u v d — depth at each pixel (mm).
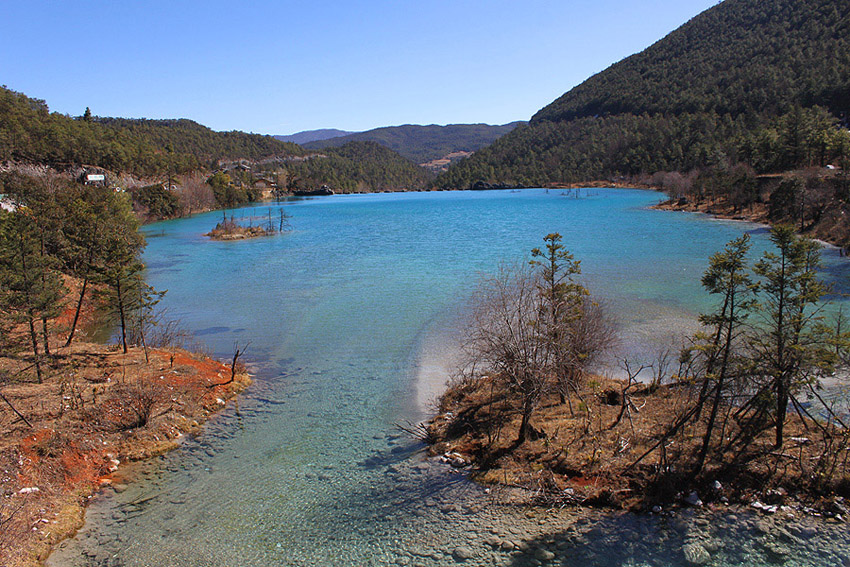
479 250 53719
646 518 11164
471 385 18438
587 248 51094
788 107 151125
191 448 15141
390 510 11984
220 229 77500
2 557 10062
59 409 15742
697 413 13477
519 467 13164
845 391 16031
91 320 29797
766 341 13492
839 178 60156
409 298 33281
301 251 58188
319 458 14422
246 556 10609
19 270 18422
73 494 12656
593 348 17422
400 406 17703
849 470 11680
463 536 10992
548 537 10820
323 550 10734
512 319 15617
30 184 50188
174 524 11648
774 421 13273
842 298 28109
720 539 10406
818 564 9625
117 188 74688
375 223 92938
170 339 24578
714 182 97625
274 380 20453
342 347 24141
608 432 14203
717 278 12758
